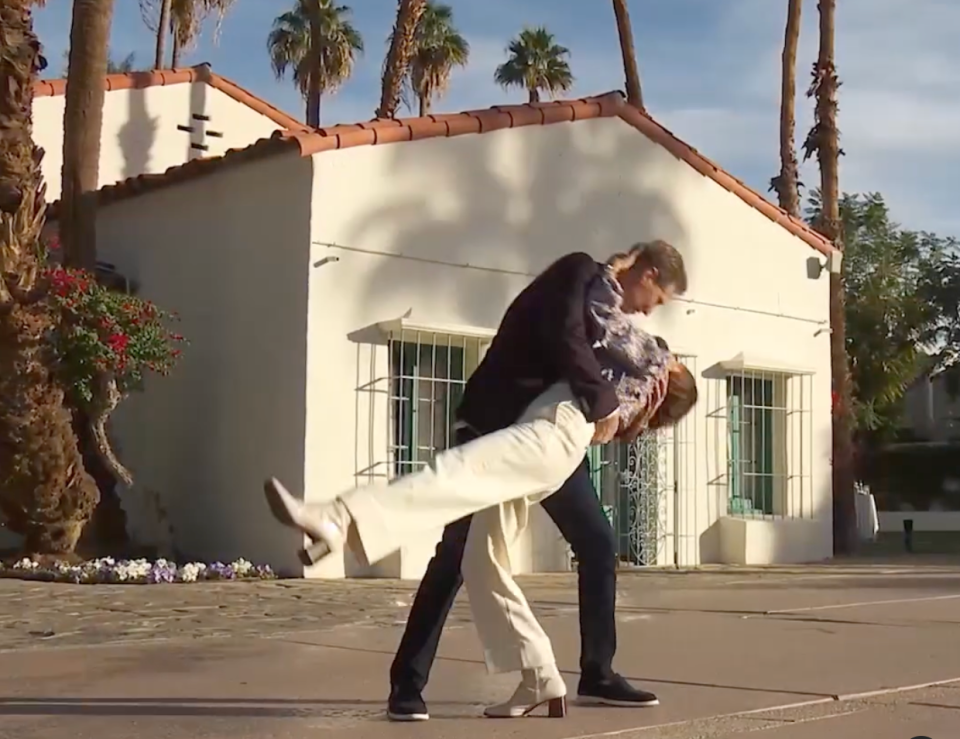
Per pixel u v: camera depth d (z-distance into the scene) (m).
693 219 16.05
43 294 12.04
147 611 9.20
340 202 12.89
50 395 12.16
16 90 12.01
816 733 4.80
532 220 14.41
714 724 4.95
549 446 4.45
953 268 33.59
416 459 13.34
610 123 15.23
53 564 12.00
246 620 8.73
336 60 36.75
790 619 8.87
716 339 16.23
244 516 13.13
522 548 13.95
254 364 13.21
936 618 8.91
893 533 28.88
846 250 31.84
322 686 5.85
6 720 5.02
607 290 4.77
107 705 5.36
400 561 12.54
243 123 19.33
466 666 6.50
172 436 14.08
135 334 12.66
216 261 13.79
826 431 17.42
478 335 13.64
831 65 19.33
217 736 4.70
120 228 15.06
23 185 11.98
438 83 36.25
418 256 13.44
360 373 12.97
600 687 5.28
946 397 40.78
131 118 18.08
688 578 13.26
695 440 15.93
